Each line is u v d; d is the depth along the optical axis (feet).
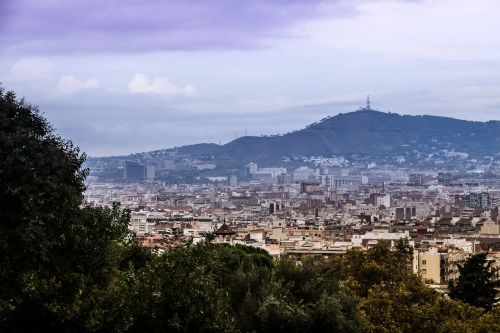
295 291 455.22
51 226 360.48
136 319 340.80
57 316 334.44
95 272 370.53
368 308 550.77
